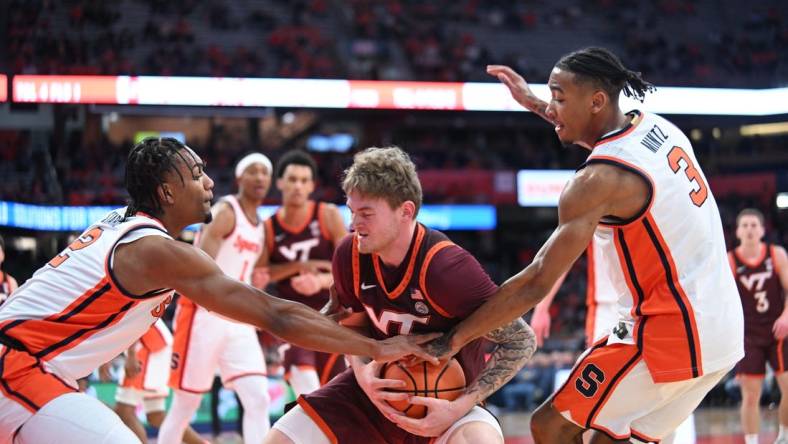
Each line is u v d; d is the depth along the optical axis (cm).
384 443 333
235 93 1716
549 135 2391
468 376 334
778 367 650
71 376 299
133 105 1761
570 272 1894
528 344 326
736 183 2108
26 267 1595
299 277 572
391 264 312
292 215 591
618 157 309
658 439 333
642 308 319
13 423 285
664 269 312
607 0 2556
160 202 309
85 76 1641
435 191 2012
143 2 2252
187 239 1522
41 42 1998
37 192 1630
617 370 323
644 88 331
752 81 2300
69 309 293
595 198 305
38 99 1616
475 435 308
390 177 298
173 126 2420
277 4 2377
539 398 1245
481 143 2358
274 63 2191
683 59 2345
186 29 2192
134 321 306
